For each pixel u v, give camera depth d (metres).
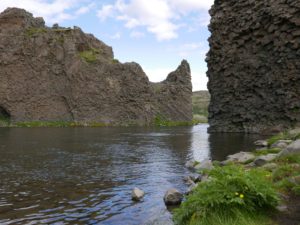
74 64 135.75
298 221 10.61
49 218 16.58
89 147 49.97
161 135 78.12
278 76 64.12
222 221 10.66
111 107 141.25
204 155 39.16
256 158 23.30
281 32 63.28
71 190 22.55
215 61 79.12
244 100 72.81
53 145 52.25
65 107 134.50
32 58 130.50
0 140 60.38
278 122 64.62
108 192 21.98
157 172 29.33
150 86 155.88
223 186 11.93
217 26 78.56
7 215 17.05
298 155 18.88
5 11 134.75
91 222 15.96
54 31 139.75
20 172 29.17
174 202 18.56
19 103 127.25
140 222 15.73
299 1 60.00
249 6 71.69
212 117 81.94
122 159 37.62
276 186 13.69
